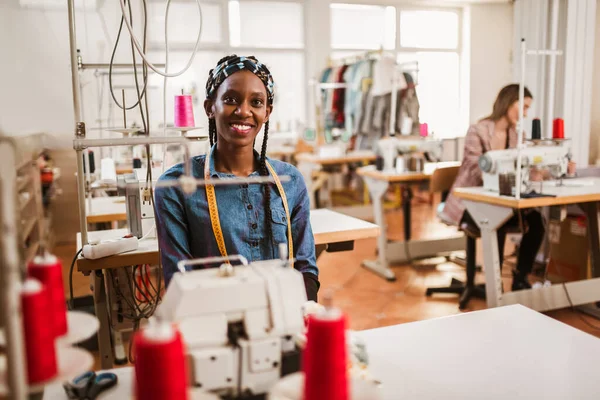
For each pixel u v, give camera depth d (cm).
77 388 106
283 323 91
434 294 384
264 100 146
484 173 330
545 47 457
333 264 464
